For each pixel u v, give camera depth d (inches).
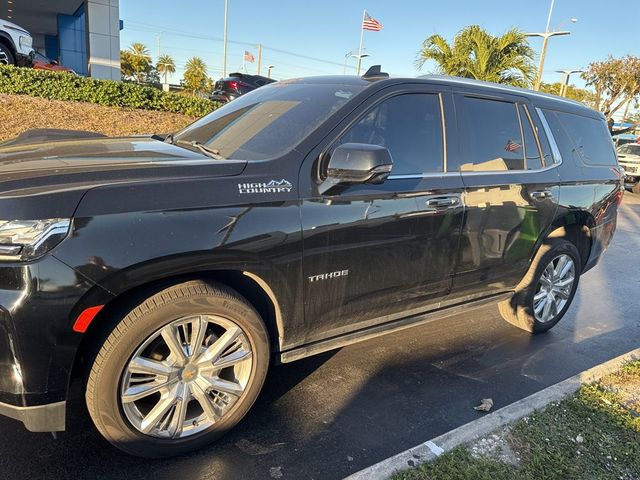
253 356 105.4
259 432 111.3
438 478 97.3
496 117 148.7
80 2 923.4
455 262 135.7
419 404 128.1
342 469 102.3
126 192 86.5
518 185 147.4
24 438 103.0
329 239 107.9
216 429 104.0
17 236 79.2
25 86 451.5
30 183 85.8
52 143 125.5
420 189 123.3
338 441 110.7
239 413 106.8
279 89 141.8
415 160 126.1
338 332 122.0
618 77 1144.8
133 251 84.8
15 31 477.4
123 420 92.1
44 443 102.0
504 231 146.2
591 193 174.9
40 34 1323.8
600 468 105.9
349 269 113.3
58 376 84.8
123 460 99.3
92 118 460.4
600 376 141.9
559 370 153.6
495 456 105.7
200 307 94.6
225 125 132.3
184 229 89.4
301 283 107.0
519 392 138.5
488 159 142.9
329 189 107.3
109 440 93.0
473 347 164.1
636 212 534.6
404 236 121.2
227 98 695.1
